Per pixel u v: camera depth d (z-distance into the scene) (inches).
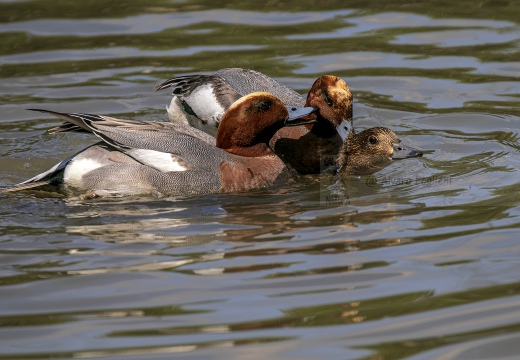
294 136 555.5
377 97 625.6
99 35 729.6
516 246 389.1
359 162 528.1
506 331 313.7
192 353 302.4
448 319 323.3
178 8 790.5
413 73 658.2
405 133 574.6
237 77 585.0
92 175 480.1
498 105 607.2
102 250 394.9
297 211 451.5
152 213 450.6
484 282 353.1
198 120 574.6
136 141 486.3
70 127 503.2
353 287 351.3
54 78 651.5
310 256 384.8
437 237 404.2
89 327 322.3
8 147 564.1
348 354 299.7
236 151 511.2
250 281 358.6
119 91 635.5
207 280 360.5
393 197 471.8
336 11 779.4
